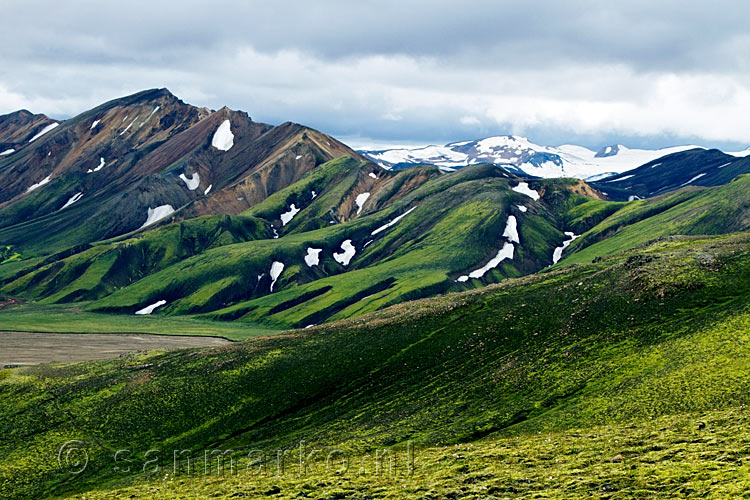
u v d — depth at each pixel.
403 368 107.81
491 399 87.31
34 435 99.00
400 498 47.31
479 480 49.62
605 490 42.62
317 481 56.00
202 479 69.56
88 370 127.69
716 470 42.50
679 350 83.75
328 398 103.62
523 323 112.50
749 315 88.06
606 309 106.69
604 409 72.00
